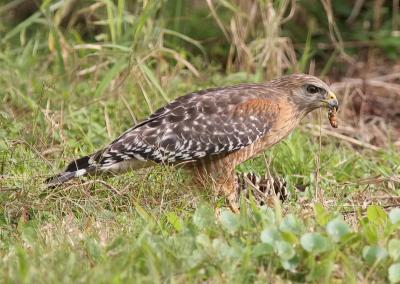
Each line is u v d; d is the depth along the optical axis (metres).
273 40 16.56
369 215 10.19
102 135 14.09
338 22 20.62
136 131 11.75
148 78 15.23
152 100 15.10
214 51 18.33
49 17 15.42
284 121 12.47
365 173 13.84
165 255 8.87
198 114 11.95
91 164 11.55
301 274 8.85
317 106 12.67
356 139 15.67
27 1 18.52
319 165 12.73
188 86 15.87
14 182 11.82
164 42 16.50
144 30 15.51
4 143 12.78
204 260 8.80
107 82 14.36
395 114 17.33
